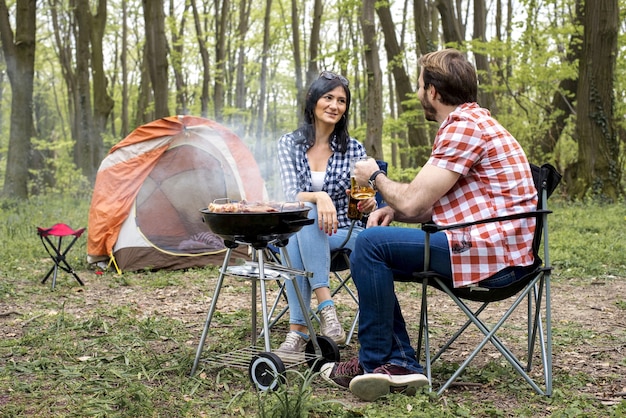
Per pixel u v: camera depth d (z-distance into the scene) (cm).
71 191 2042
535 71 1606
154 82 1795
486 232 286
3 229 1000
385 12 1714
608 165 1415
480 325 296
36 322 448
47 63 3881
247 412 276
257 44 3038
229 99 3020
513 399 297
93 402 281
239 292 581
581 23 1623
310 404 268
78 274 677
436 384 313
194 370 327
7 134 3359
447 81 300
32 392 297
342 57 1609
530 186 292
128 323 441
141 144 729
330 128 405
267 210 308
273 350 344
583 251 762
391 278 294
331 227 357
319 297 370
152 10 1723
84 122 2106
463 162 283
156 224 714
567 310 507
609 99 1417
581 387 313
